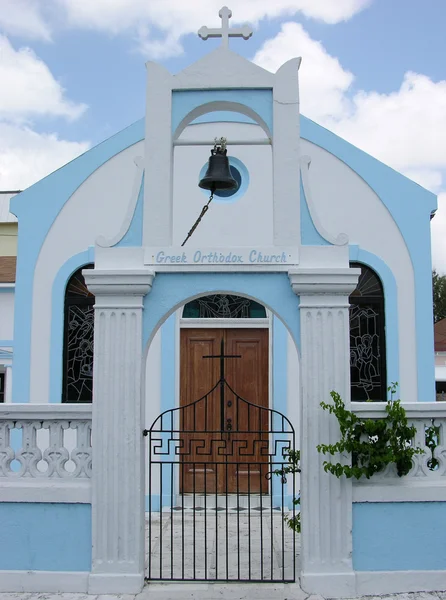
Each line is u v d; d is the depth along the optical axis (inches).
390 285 355.9
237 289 234.2
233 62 242.8
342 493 224.8
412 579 223.6
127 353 231.0
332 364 228.1
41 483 231.9
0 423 237.8
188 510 345.4
